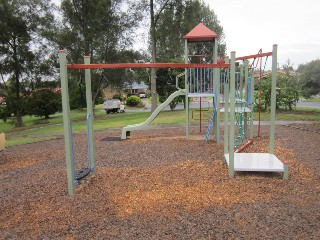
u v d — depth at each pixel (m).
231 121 5.34
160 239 3.47
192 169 6.07
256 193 4.66
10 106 26.48
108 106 33.09
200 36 9.38
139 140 10.18
